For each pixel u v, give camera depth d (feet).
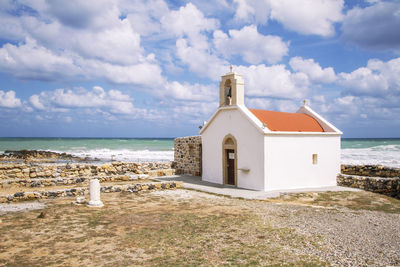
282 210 43.98
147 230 33.47
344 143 296.71
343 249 27.94
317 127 69.82
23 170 67.62
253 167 60.29
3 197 47.03
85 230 33.32
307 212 43.09
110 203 47.85
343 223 37.45
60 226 34.68
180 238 30.81
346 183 66.23
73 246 28.45
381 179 58.75
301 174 63.05
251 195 54.29
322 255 26.37
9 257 25.71
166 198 52.60
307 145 64.03
